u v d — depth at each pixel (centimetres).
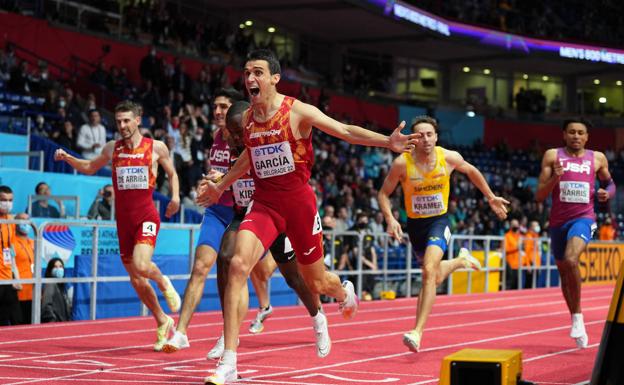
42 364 783
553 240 1005
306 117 648
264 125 655
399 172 930
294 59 4056
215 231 865
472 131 4556
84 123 2217
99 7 2909
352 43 4278
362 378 727
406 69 4559
